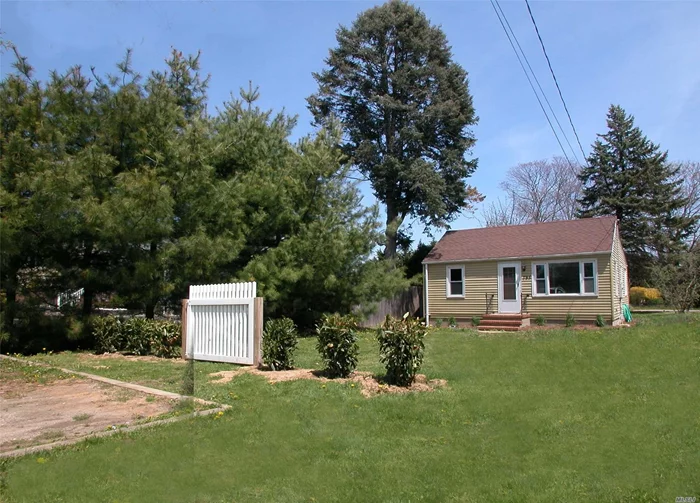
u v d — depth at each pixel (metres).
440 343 14.55
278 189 16.89
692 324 16.47
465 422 6.56
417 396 7.73
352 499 4.46
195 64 17.02
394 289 19.78
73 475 4.83
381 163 28.22
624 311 22.56
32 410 7.16
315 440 5.86
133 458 5.27
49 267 13.51
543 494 4.51
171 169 14.25
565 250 21.16
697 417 6.61
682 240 38.12
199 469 5.04
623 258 24.39
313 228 16.86
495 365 10.54
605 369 9.88
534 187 46.91
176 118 14.97
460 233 26.16
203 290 11.66
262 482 4.81
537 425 6.43
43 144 12.84
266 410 6.95
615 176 38.25
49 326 13.40
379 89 28.62
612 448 5.59
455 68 28.95
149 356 12.15
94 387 8.58
